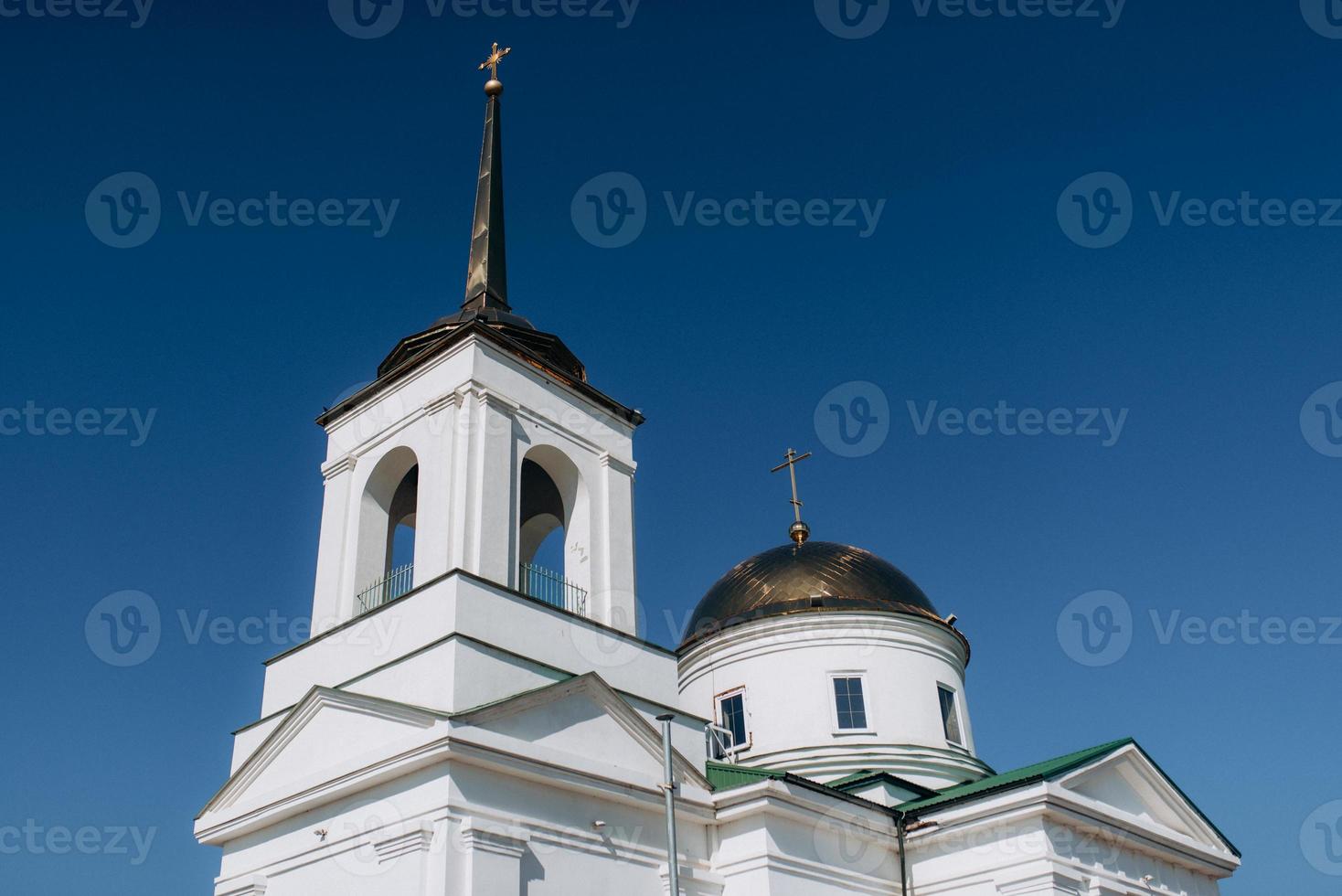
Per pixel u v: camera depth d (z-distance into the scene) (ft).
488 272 94.02
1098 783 87.51
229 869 74.64
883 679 110.22
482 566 74.69
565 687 71.41
